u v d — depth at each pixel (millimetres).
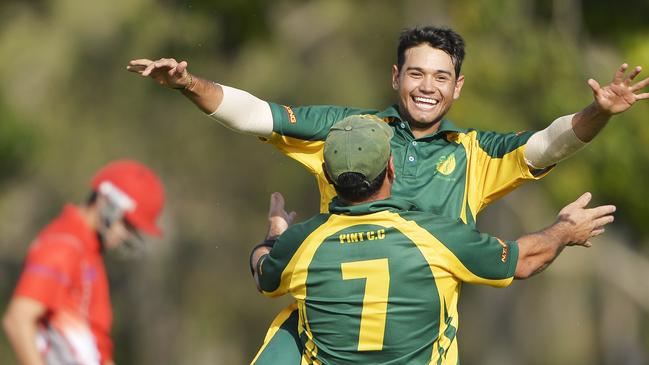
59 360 20375
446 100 23672
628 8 68438
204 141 90000
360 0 78750
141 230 20625
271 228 24438
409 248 21406
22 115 82062
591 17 68188
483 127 63594
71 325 20422
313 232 21766
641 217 69875
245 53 76250
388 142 21484
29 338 19938
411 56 23656
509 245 22188
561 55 65688
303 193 91062
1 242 92688
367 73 81438
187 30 74562
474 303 92750
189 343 97375
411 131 23609
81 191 87188
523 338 98812
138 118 87812
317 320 21891
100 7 82562
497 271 21938
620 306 96625
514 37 65938
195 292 97000
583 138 22531
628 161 66625
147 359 96938
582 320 103688
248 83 79062
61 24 84250
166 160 89188
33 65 86062
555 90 65188
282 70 81062
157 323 96875
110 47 84000
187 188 91688
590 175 67562
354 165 21219
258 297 98312
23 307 19984
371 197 21594
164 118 88375
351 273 21500
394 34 77688
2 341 89438
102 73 85000
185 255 95625
